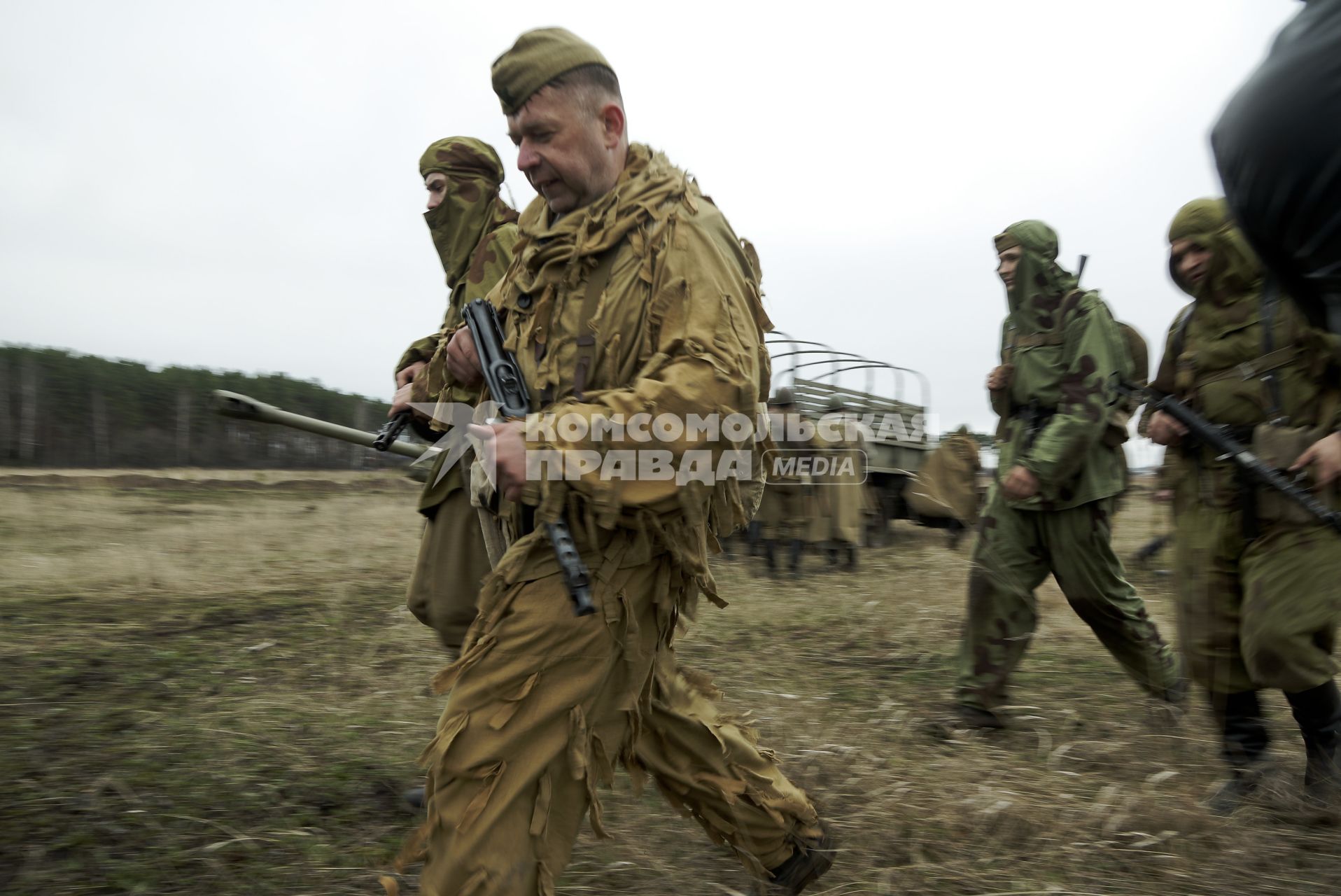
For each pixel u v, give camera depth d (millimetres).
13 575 7082
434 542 2896
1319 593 2975
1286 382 3064
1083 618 3812
